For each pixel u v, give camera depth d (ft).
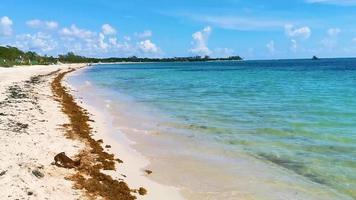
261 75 270.67
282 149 53.88
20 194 32.24
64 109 84.07
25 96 102.01
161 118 79.66
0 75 199.82
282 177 42.55
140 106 98.94
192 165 46.91
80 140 54.95
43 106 85.56
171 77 258.78
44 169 39.55
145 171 44.32
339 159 48.47
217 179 42.01
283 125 70.69
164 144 57.21
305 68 388.78
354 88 147.43
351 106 96.02
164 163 47.70
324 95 124.06
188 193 37.86
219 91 145.48
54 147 49.32
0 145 47.14
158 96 125.80
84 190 35.24
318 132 64.18
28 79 179.93
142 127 69.77
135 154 51.57
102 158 47.11
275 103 104.99
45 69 327.06
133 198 35.50
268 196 37.17
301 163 47.32
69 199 32.73
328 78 216.13
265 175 43.21
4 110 74.69
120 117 80.59
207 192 38.17
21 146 47.60
